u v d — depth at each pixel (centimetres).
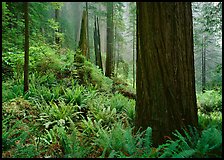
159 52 463
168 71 462
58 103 802
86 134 599
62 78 1030
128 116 719
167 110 463
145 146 429
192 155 392
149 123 474
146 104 479
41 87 868
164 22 461
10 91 796
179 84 467
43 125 652
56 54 1254
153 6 465
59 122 650
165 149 400
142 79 484
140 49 486
